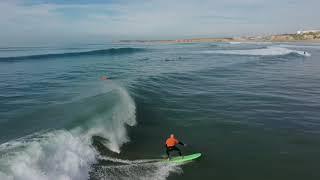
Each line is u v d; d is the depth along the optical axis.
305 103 21.89
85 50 75.06
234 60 52.28
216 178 11.40
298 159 12.95
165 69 40.38
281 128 16.66
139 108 19.66
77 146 11.83
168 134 15.75
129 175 11.16
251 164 12.52
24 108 18.05
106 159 12.13
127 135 15.09
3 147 10.37
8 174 8.54
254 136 15.54
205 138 15.30
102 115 15.95
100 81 28.75
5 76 32.53
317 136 15.51
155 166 12.08
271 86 28.08
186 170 11.90
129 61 52.66
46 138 11.62
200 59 55.69
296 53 63.88
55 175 9.63
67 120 14.98
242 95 24.31
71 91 23.47
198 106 20.94
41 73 35.28
